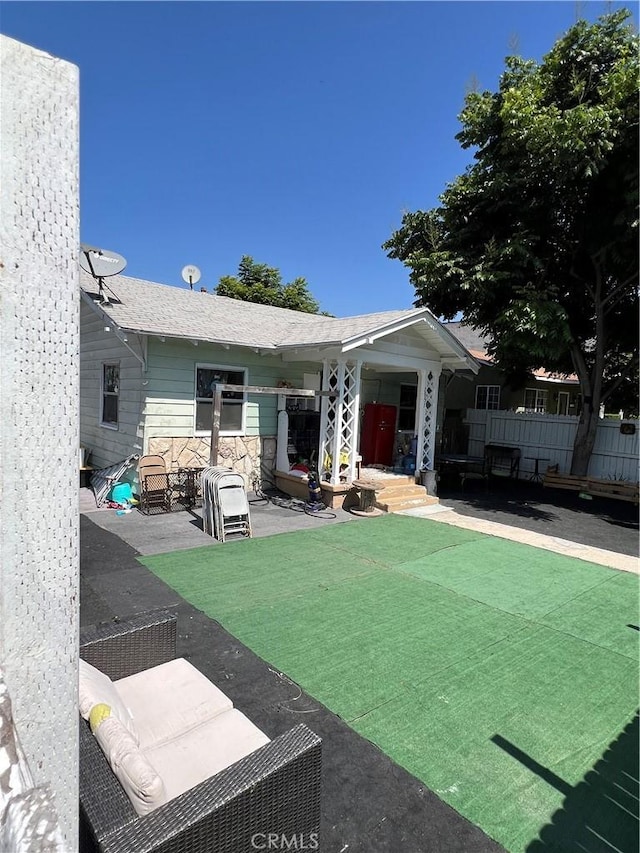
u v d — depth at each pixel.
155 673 2.65
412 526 8.18
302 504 9.31
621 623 4.70
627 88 8.38
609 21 9.17
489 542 7.39
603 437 12.47
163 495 8.52
